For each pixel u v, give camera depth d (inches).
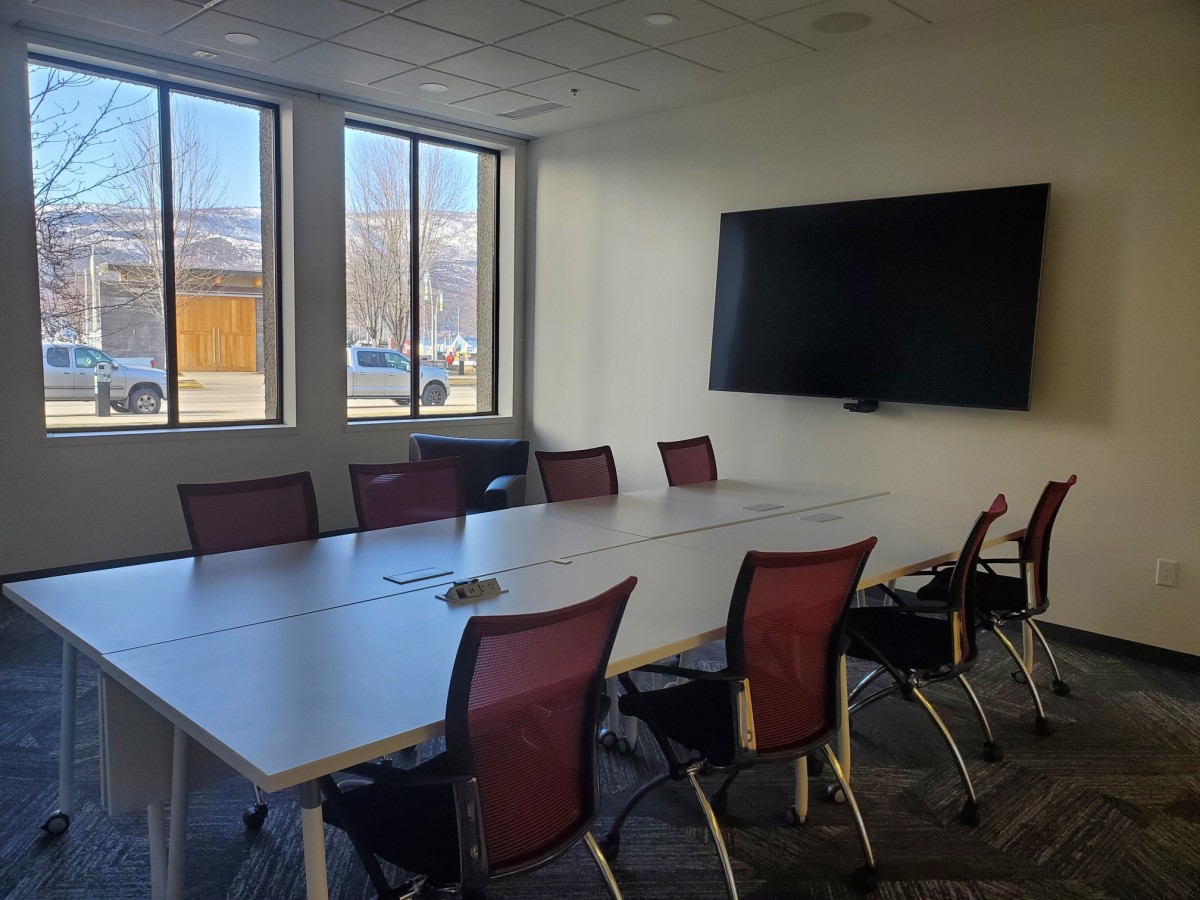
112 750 75.4
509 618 59.7
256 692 66.7
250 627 82.1
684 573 103.2
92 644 76.9
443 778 60.6
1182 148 155.0
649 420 245.3
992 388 175.6
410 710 63.7
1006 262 172.7
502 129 258.4
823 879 94.0
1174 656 160.9
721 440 228.5
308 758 56.0
